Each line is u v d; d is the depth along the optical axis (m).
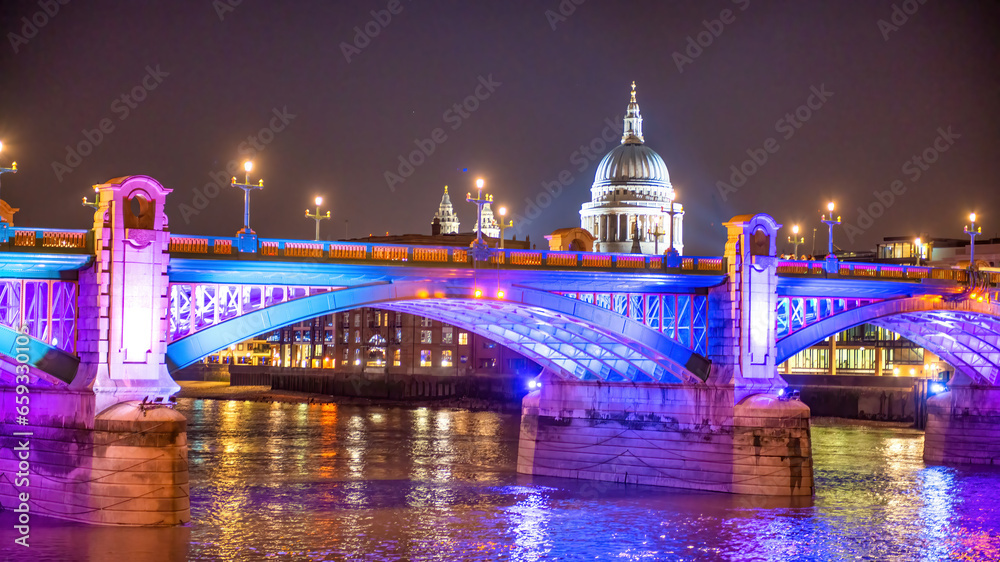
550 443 99.44
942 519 79.00
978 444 112.31
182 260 67.25
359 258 73.25
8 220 78.12
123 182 65.44
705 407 89.00
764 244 89.69
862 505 83.88
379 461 114.69
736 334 88.06
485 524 75.31
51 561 58.88
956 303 104.06
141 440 64.50
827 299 98.38
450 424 173.00
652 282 86.44
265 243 70.19
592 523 75.88
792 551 69.00
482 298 78.75
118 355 65.06
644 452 92.38
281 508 80.75
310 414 199.75
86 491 65.19
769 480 85.81
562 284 83.25
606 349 90.12
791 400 87.06
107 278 65.00
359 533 71.69
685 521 76.50
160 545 62.91
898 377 173.50
